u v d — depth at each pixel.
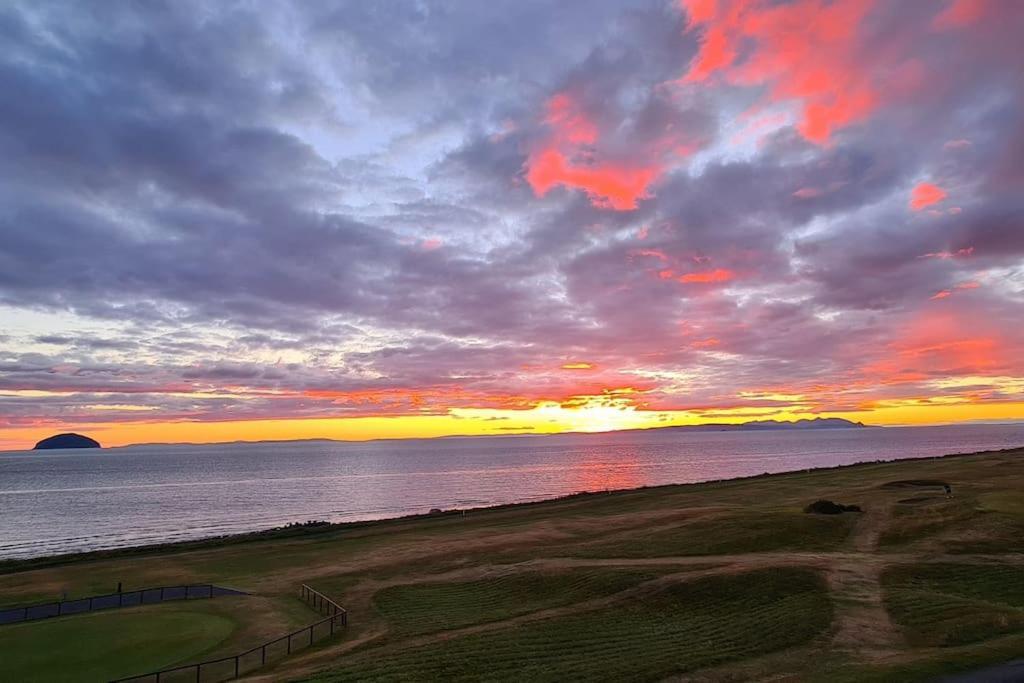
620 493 87.56
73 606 36.50
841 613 25.27
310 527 70.75
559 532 54.72
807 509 50.78
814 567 32.41
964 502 47.47
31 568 52.22
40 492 157.00
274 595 38.78
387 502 118.12
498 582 37.03
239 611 34.91
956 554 34.50
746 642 22.92
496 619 29.28
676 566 35.78
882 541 39.16
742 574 31.88
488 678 20.00
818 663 19.94
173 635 30.27
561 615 28.75
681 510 61.00
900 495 55.78
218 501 126.69
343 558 50.41
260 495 137.88
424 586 38.06
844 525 44.06
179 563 51.72
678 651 22.16
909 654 19.47
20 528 93.25
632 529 52.25
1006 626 21.83
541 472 193.62
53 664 26.09
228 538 65.38
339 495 133.62
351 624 31.06
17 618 33.84
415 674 20.67
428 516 77.19
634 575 34.38
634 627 25.98
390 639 27.11
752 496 68.50
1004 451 122.25
